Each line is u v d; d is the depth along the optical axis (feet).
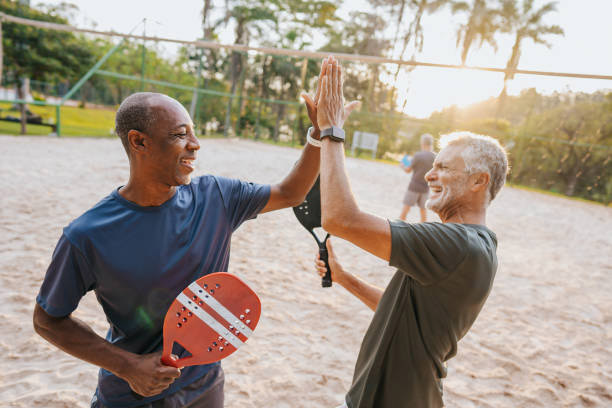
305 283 13.29
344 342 10.20
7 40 49.73
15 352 8.34
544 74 10.87
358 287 5.24
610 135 58.23
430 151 20.74
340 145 3.60
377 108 108.17
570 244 24.23
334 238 18.53
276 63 91.97
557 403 8.86
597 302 15.08
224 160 37.35
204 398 4.10
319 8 108.17
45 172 23.34
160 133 3.24
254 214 4.44
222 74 79.77
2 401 6.95
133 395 3.74
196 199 3.87
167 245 3.51
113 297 3.49
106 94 98.68
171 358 3.45
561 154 59.21
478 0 102.53
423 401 3.70
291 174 4.53
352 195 3.34
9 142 33.37
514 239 23.90
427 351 3.56
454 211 3.81
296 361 9.14
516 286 15.90
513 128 69.26
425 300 3.47
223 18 94.17
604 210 46.57
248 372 8.55
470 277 3.30
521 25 101.35
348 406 4.06
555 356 10.87
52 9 53.42
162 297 3.57
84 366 8.18
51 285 3.27
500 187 3.79
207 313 3.47
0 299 10.11
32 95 72.18
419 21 112.47
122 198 3.44
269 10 97.09
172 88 60.64
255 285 12.62
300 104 66.54
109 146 38.45
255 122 76.59
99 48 72.79
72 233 3.20
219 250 4.04
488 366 10.05
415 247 3.19
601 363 10.75
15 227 14.69
